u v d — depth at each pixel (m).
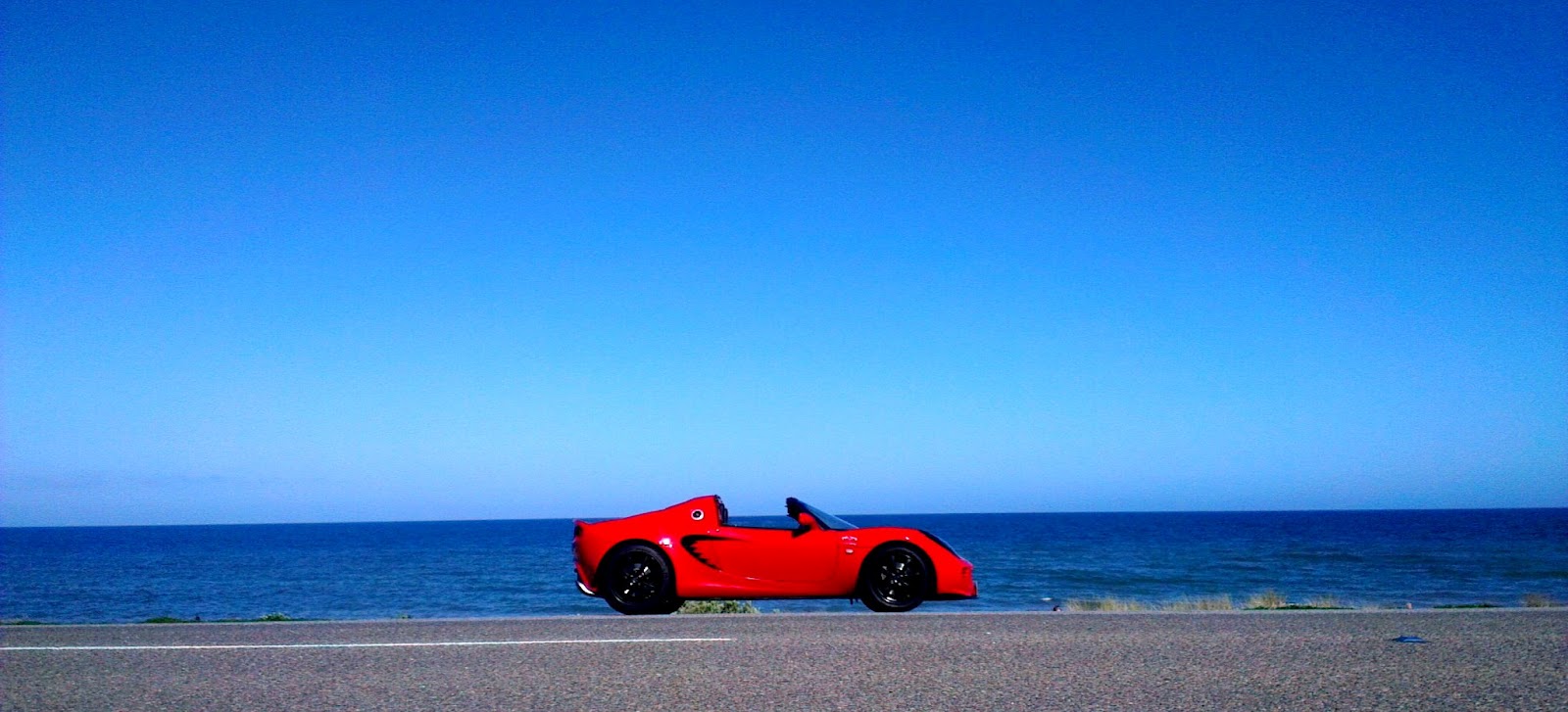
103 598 38.56
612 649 6.66
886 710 4.71
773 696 5.05
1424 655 6.11
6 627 8.66
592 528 10.34
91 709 4.95
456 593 38.38
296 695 5.23
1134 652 6.31
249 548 96.81
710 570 10.06
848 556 10.06
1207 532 107.12
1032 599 30.28
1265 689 5.11
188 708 4.95
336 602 35.22
